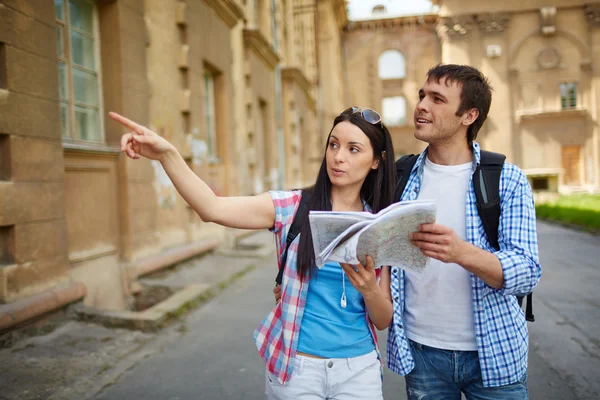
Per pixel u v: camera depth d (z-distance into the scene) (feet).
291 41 64.49
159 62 24.77
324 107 98.22
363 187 6.27
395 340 6.23
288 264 5.71
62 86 17.95
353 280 5.21
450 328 6.06
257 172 46.39
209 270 25.61
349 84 119.14
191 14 28.48
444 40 107.24
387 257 5.13
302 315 5.66
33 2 14.85
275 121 53.31
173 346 14.56
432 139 6.11
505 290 5.26
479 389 6.06
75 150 17.61
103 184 19.81
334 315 5.72
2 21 13.58
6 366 12.19
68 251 17.16
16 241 14.06
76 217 17.94
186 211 28.12
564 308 18.61
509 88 103.65
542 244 36.11
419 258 5.19
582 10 101.30
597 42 100.58
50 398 10.77
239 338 15.28
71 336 14.67
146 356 13.73
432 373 6.23
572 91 102.68
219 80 34.96
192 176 5.54
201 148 29.76
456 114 5.93
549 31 100.99
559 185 101.55
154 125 24.03
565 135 102.12
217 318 17.48
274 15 53.62
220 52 34.04
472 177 6.01
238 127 40.52
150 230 23.04
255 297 20.65
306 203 5.86
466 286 6.00
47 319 14.99
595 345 14.48
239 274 25.05
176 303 17.79
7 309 13.26
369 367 5.86
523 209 5.67
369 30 118.83
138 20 22.00
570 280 23.48
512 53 103.55
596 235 40.47
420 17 115.24
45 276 15.17
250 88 43.32
